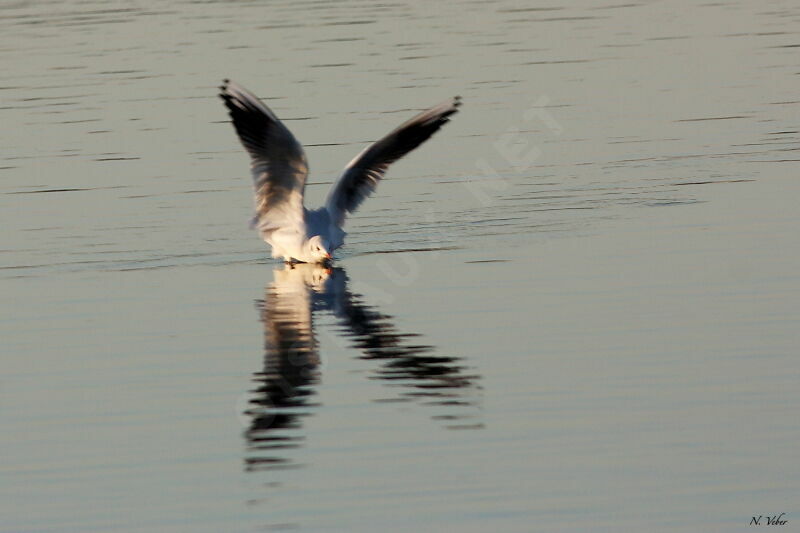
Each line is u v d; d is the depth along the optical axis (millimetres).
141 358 13789
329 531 10102
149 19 35188
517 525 10125
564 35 31531
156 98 26375
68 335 14578
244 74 27984
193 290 16094
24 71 29312
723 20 32812
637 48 29734
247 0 38062
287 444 11617
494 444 11477
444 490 10688
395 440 11609
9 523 10391
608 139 22672
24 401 12797
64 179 21328
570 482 10766
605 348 13586
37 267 17141
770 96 25047
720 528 10023
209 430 11977
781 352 13258
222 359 13680
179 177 21250
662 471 10906
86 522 10367
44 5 38188
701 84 26234
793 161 20719
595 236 17562
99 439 11875
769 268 15875
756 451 11172
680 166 20812
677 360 13195
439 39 31406
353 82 26938
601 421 11844
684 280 15594
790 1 35094
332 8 36312
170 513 10469
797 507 10258
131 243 18047
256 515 10383
